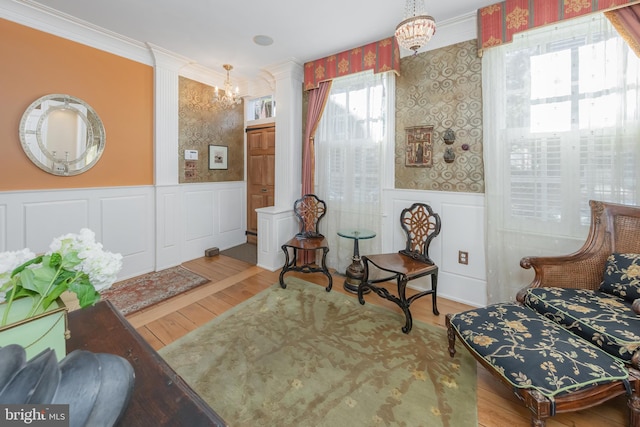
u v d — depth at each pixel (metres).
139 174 3.30
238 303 2.63
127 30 2.79
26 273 0.72
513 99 2.31
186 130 3.79
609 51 1.95
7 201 2.41
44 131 2.58
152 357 0.87
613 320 1.41
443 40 2.67
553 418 1.43
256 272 3.43
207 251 4.03
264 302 2.65
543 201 2.24
